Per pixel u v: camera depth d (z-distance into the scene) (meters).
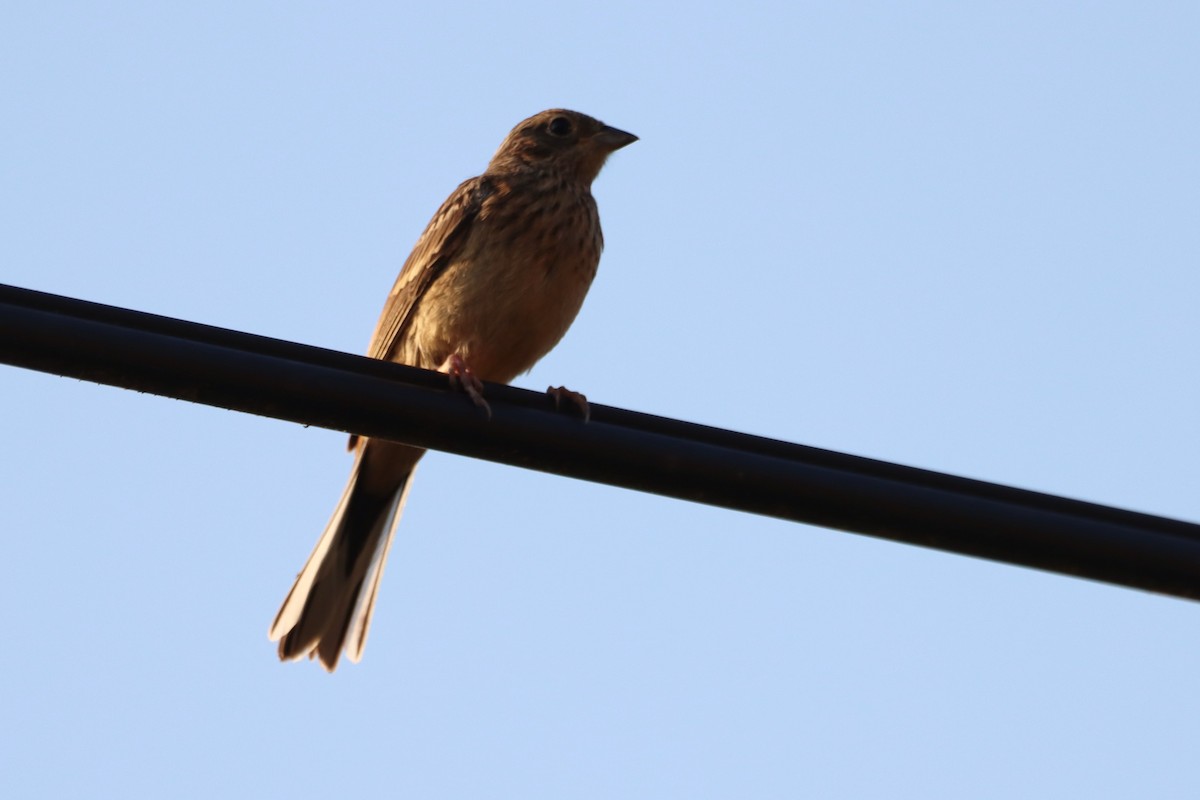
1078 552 9.76
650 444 9.91
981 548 9.80
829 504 9.82
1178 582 9.79
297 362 9.69
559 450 9.90
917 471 9.89
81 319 9.31
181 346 9.45
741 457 9.90
